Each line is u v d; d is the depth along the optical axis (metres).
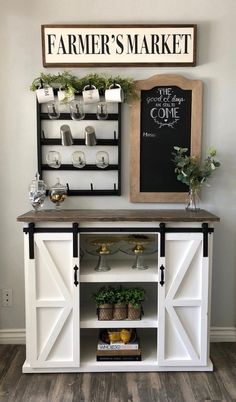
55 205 2.35
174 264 2.03
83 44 2.29
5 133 2.35
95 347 2.27
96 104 2.34
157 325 2.06
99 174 2.39
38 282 2.02
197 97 2.32
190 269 2.03
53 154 2.32
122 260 2.40
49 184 2.38
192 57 2.30
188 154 2.35
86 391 1.91
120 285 2.33
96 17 2.31
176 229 2.01
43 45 2.28
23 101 2.34
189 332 2.06
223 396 1.88
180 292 2.04
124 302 2.08
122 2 2.30
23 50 2.31
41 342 2.05
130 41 2.29
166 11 2.31
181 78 2.31
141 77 2.33
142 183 2.38
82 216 2.01
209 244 2.03
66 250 2.01
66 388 1.94
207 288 2.04
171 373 2.08
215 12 2.31
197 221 1.99
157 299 2.20
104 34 2.29
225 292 2.46
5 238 2.40
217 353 2.31
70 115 2.32
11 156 2.36
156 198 2.37
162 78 2.30
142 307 2.28
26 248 2.01
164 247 2.01
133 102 2.32
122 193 2.40
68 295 2.02
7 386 1.96
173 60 2.30
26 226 2.02
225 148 2.38
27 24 2.30
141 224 2.01
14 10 2.29
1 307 2.43
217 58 2.34
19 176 2.38
